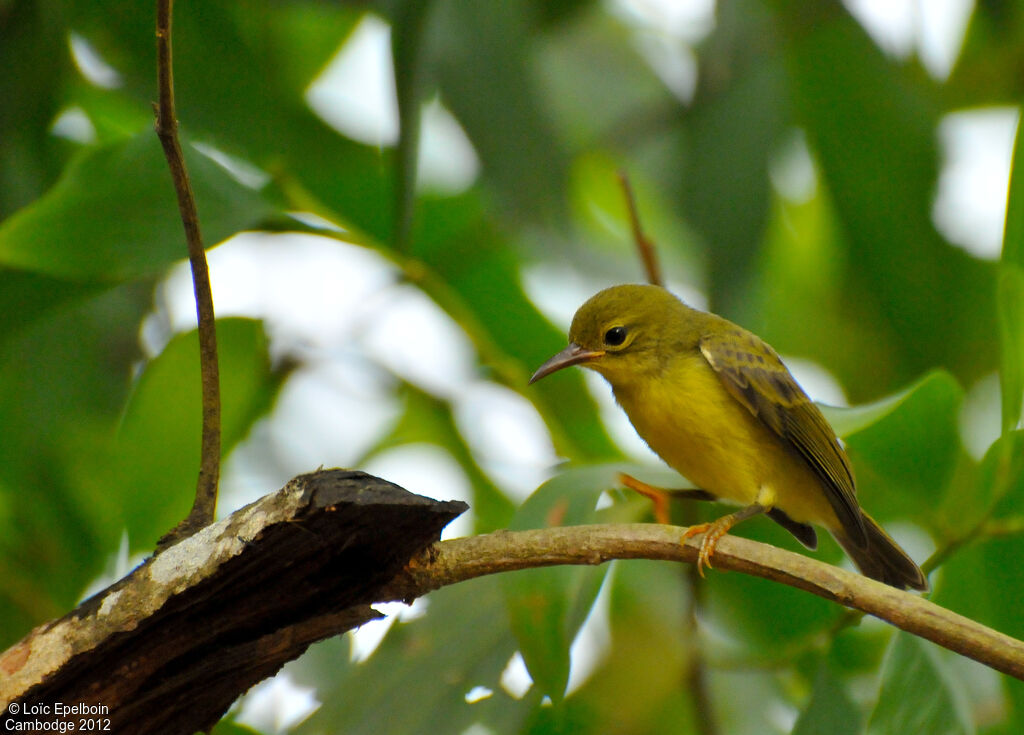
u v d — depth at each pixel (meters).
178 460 9.86
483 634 9.17
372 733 8.83
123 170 8.36
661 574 11.48
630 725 10.91
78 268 8.36
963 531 8.69
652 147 14.17
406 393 12.46
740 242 10.52
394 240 9.93
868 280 12.16
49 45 10.52
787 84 11.12
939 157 11.61
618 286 10.99
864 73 11.42
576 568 7.28
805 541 10.81
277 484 12.18
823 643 9.66
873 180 11.72
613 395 10.98
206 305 6.79
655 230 15.12
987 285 12.87
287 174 10.20
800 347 14.30
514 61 9.98
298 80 12.73
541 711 9.98
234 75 11.12
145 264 8.39
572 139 14.04
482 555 6.61
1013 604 8.74
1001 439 8.38
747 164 10.68
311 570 6.12
